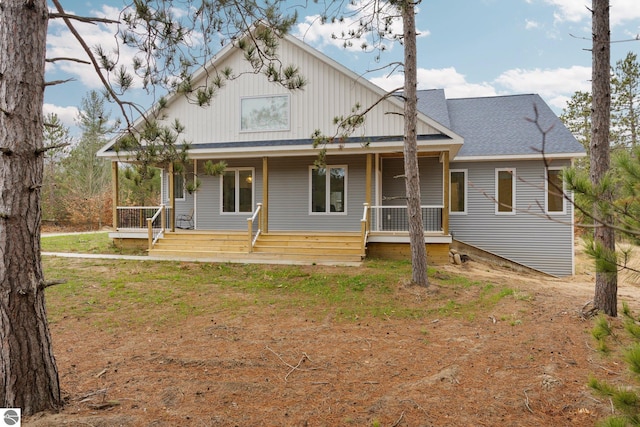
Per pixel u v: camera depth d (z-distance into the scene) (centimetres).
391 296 768
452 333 567
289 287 844
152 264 1084
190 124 1429
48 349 336
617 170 268
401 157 1460
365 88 1284
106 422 309
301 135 1339
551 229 1361
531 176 1373
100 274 941
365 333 568
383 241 1199
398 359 466
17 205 320
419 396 365
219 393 370
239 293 799
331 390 381
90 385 388
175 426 310
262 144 1309
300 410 340
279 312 675
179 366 438
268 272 976
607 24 611
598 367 429
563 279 1284
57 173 3159
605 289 614
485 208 1418
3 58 324
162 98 559
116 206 1410
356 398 364
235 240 1273
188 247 1254
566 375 411
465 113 1748
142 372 421
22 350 319
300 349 497
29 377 321
